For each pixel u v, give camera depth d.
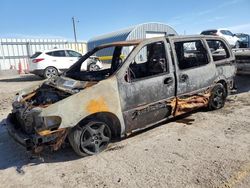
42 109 3.99
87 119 4.29
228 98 7.74
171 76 5.20
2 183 3.80
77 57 15.70
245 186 3.31
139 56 4.98
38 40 27.31
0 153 4.78
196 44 6.00
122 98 4.55
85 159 4.30
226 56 6.59
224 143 4.60
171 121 5.87
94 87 4.29
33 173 4.00
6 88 12.68
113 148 4.62
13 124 4.67
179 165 3.90
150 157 4.21
